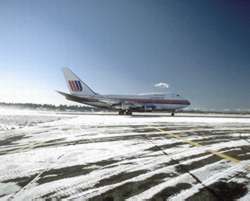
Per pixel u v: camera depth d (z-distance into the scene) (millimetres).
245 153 8977
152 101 42219
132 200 4391
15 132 15148
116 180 5621
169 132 15586
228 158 8086
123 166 6945
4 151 9234
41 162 7418
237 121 28062
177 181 5551
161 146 10398
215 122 25500
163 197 4539
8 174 6125
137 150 9469
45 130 16234
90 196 4609
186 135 14227
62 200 4418
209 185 5270
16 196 4617
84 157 8141
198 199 4441
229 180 5645
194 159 7910
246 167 6875
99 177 5855
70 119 28156
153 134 14484
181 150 9500
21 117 30562
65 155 8461
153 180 5621
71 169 6609
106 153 8836
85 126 19062
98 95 42562
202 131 16469
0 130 16250
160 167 6852
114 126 19188
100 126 19094
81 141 11703
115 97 42062
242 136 14047
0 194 4723
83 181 5543
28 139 12320
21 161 7543
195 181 5559
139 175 6035
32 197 4562
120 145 10609
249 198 4523
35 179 5707
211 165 7113
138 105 40656
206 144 11039
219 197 4555
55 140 11992
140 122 23812
